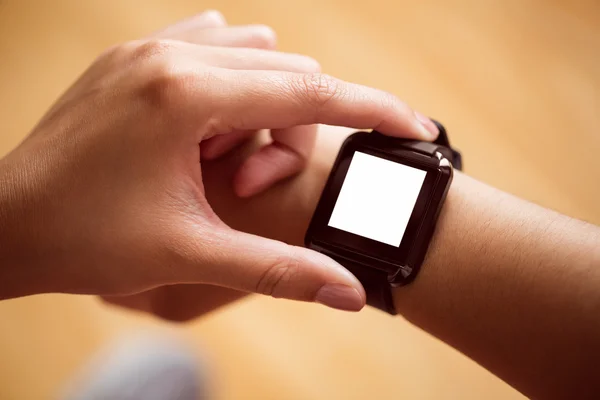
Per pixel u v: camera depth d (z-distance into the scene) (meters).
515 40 0.55
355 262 0.34
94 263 0.34
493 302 0.33
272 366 0.51
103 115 0.34
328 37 0.56
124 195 0.33
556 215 0.34
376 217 0.34
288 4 0.57
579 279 0.32
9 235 0.34
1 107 0.57
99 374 0.52
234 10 0.57
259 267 0.32
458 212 0.34
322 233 0.34
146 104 0.33
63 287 0.34
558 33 0.55
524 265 0.33
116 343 0.53
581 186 0.52
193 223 0.33
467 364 0.50
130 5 0.58
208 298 0.41
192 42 0.39
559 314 0.32
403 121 0.34
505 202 0.34
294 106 0.33
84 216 0.33
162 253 0.33
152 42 0.35
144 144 0.33
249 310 0.52
